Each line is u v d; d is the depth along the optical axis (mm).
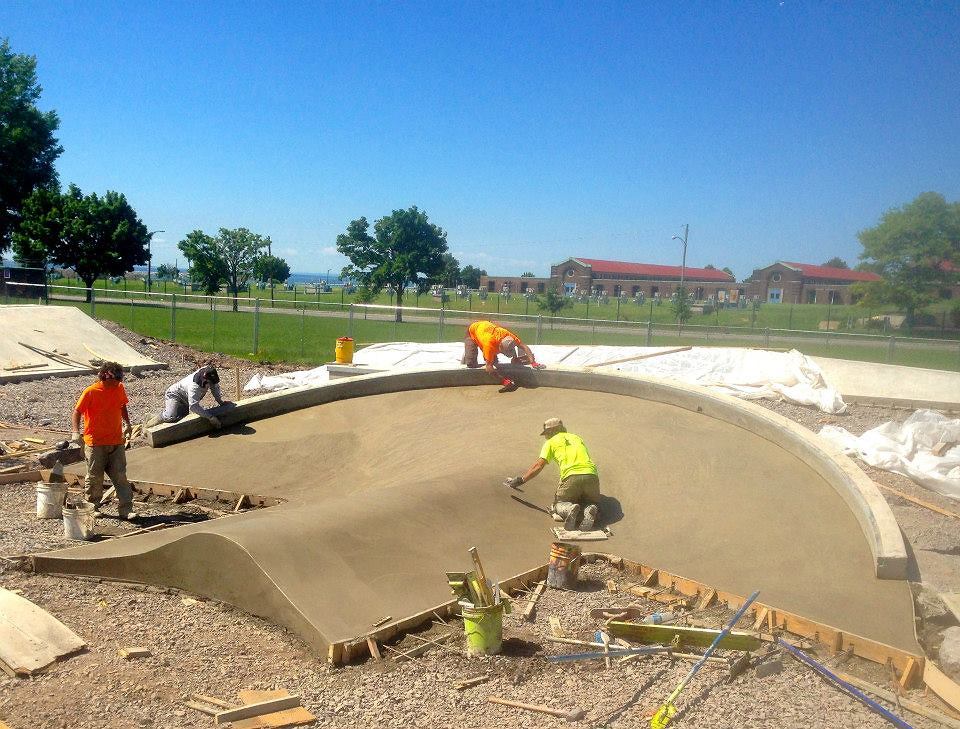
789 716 4746
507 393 11945
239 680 5148
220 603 6312
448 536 7289
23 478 9984
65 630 5699
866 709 4867
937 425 12695
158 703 4828
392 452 10297
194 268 61406
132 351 22328
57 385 17844
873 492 7602
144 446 11125
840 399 16219
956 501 10828
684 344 30469
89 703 4812
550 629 5965
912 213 41031
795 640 5820
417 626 5914
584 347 19750
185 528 7609
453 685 5086
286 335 32344
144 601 6395
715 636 5598
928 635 5879
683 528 7848
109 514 8844
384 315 46375
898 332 41125
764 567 6965
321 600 5902
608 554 7418
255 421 11641
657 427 10156
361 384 12273
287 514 7125
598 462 9414
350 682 5133
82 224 51344
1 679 5094
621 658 5465
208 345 27641
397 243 44906
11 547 7566
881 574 6621
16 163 54156
